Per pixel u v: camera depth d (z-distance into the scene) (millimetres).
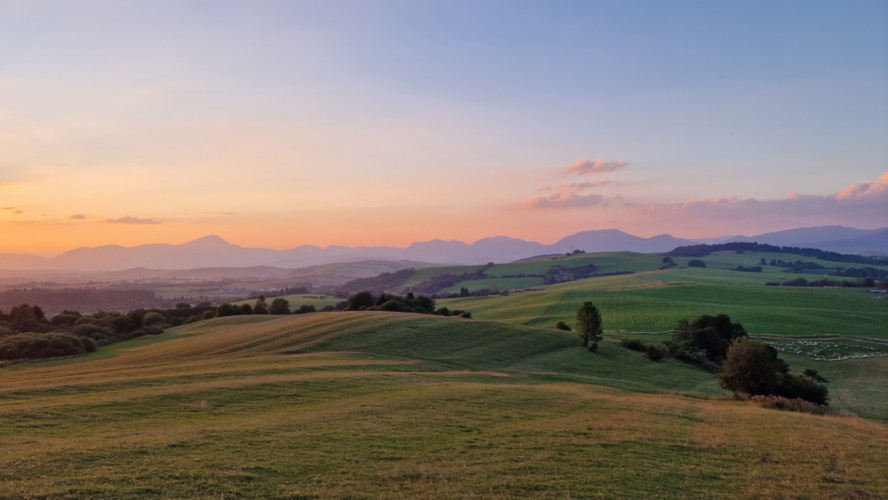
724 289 171625
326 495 15320
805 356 89812
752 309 133625
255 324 108312
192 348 71812
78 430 22906
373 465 18594
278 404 30250
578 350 75688
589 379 56094
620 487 16859
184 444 20234
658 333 108812
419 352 63750
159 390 32281
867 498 16406
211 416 26672
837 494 16719
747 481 18031
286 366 45438
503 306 160375
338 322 80188
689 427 27422
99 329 116062
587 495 15969
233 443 20641
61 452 18609
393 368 49562
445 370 53969
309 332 73250
